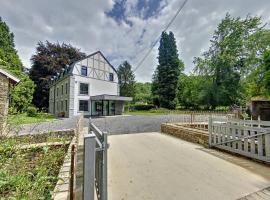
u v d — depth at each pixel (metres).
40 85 31.17
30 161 3.53
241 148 4.82
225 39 26.17
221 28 26.69
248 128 4.57
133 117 19.62
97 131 2.63
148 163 4.41
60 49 32.03
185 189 3.03
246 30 24.70
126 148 5.96
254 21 23.94
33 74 30.94
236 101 25.34
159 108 33.91
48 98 32.91
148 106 35.22
